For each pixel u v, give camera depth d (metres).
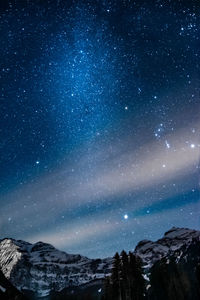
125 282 53.88
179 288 64.81
